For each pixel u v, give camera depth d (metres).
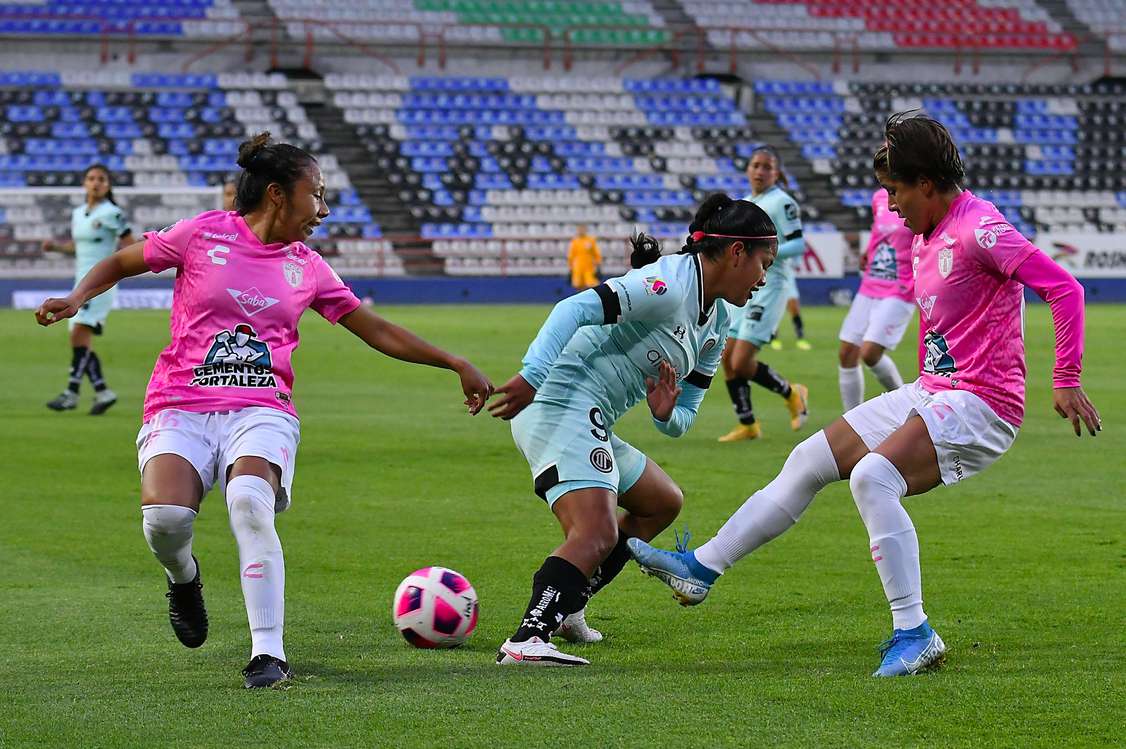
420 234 132.00
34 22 140.62
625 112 145.88
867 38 158.12
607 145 142.12
